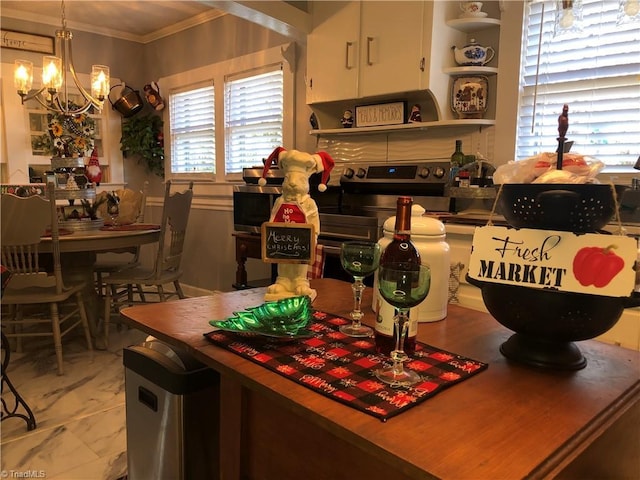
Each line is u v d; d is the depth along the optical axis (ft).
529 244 2.79
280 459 2.93
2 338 6.43
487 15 8.32
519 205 2.81
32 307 10.79
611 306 2.67
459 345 3.26
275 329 3.30
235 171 12.78
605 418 2.34
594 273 2.59
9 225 7.95
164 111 14.52
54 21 13.21
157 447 4.41
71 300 10.10
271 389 2.54
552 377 2.76
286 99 11.25
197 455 4.37
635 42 6.88
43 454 5.99
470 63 8.07
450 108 8.46
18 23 12.71
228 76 12.58
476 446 2.02
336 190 10.23
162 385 4.27
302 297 3.81
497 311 2.96
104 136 14.60
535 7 7.76
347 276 8.23
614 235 2.59
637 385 2.70
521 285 2.79
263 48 11.69
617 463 2.55
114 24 13.70
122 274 10.27
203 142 13.55
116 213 11.90
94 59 14.11
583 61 7.36
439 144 8.97
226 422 3.18
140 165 15.58
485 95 8.23
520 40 7.88
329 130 9.91
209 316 3.83
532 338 2.95
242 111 12.44
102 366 8.79
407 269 2.70
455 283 6.52
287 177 3.97
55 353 9.41
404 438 2.07
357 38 8.88
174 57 14.14
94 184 12.96
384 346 3.01
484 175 7.92
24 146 13.12
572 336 2.78
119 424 6.73
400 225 3.01
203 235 13.82
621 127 7.09
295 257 3.94
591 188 2.59
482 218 6.70
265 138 11.98
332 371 2.76
